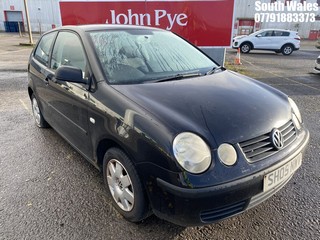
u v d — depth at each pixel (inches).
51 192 103.5
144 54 109.7
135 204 81.0
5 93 242.5
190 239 81.3
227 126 74.0
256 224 87.0
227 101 84.9
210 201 67.4
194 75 105.7
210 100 84.2
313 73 367.2
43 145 141.7
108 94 88.0
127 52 106.9
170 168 67.9
